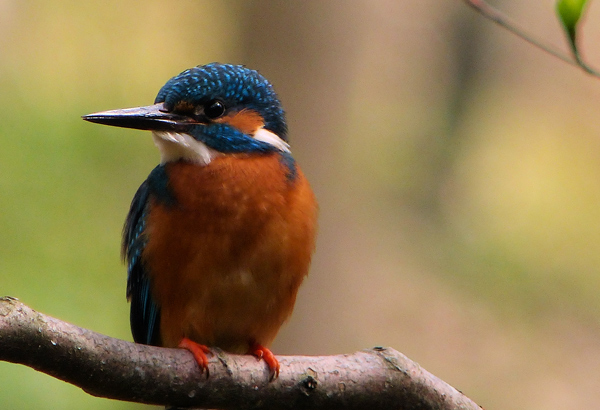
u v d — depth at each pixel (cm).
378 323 1770
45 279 1127
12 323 415
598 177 2109
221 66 648
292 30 1324
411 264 1856
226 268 590
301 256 612
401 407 538
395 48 2164
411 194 1977
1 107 1313
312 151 1344
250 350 636
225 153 611
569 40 559
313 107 1334
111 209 1233
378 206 1900
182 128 619
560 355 1786
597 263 1880
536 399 1748
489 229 1939
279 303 617
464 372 1773
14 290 1097
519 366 1791
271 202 594
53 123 1304
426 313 1827
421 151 2066
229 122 624
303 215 610
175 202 593
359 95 2067
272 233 593
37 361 427
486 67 2228
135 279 668
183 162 610
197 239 587
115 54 1627
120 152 1297
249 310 607
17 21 1596
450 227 1950
